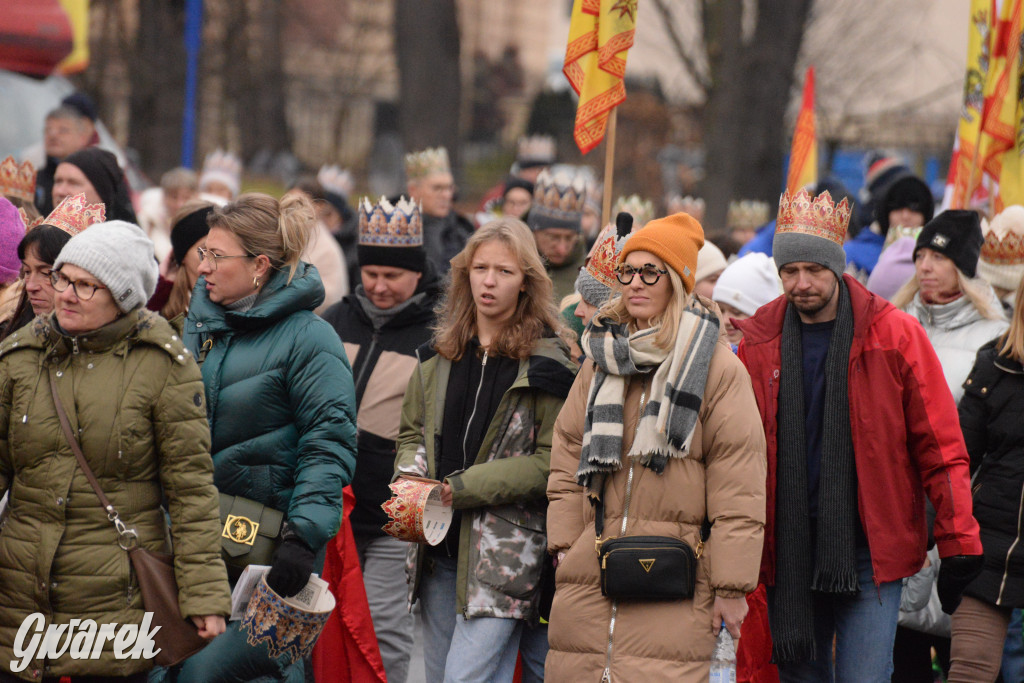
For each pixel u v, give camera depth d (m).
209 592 14.07
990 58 27.64
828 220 17.11
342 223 35.66
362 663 18.70
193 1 58.94
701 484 15.16
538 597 17.05
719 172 75.81
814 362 17.44
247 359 16.25
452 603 17.53
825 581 16.75
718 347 15.41
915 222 29.83
